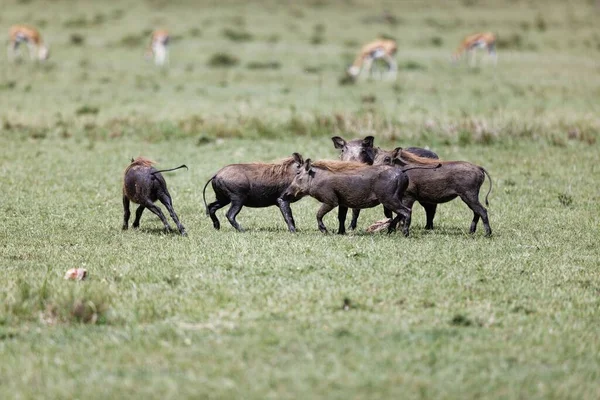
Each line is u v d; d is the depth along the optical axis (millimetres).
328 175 43000
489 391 23688
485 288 33500
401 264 36438
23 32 131125
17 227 45312
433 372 24922
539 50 148750
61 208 50500
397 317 29641
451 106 91375
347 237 42188
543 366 25797
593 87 106688
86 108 86062
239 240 41031
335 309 30453
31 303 30453
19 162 64312
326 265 36156
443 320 29500
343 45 153625
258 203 44750
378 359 25719
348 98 98812
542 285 34312
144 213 50219
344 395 23219
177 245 40531
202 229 45188
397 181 42375
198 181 59156
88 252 39375
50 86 105875
